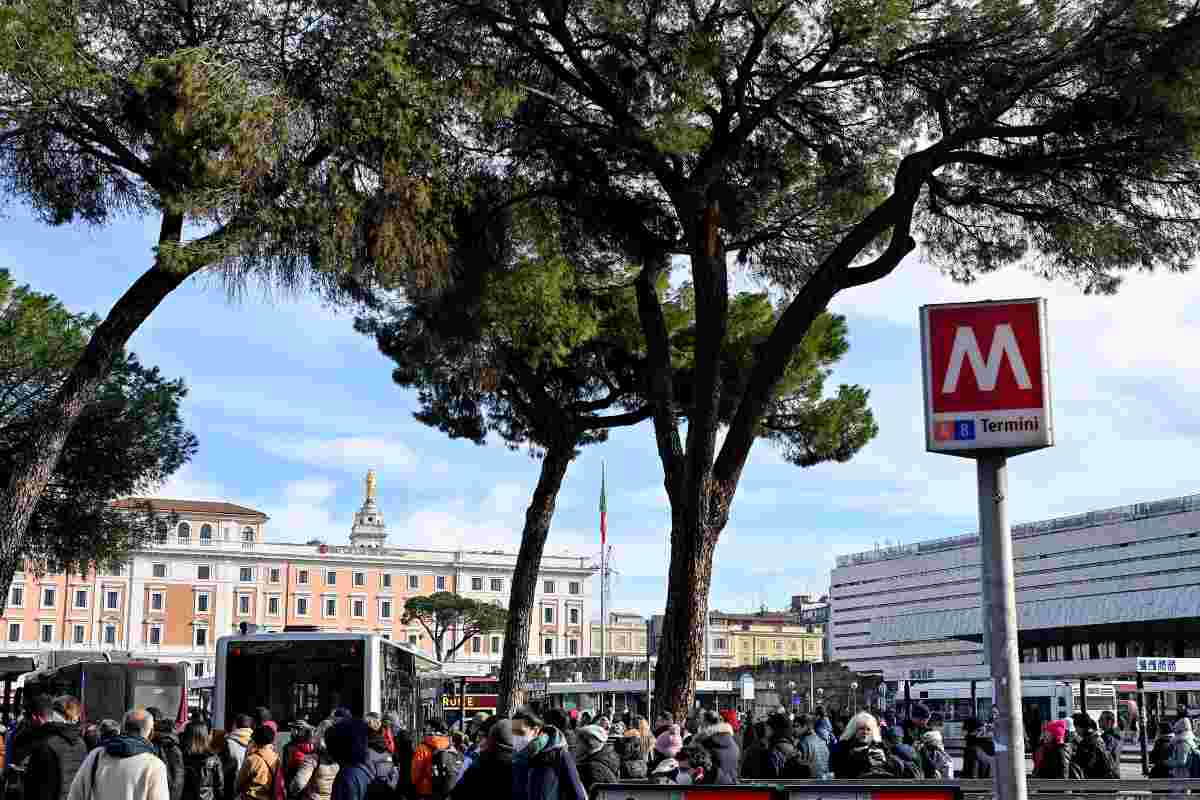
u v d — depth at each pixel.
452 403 25.77
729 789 8.94
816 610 163.75
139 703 28.17
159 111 15.48
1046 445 5.74
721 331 17.98
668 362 19.16
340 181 15.85
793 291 21.92
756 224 20.86
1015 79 16.66
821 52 17.27
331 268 15.93
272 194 15.93
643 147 17.45
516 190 19.39
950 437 5.84
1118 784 9.12
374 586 122.38
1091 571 95.06
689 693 16.72
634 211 19.67
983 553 5.82
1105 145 16.66
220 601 116.56
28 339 25.08
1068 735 16.72
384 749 12.51
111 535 27.08
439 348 21.23
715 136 18.02
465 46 16.97
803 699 60.03
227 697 20.44
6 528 16.19
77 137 16.62
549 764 9.12
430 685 31.95
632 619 134.75
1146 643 84.56
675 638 16.92
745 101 18.36
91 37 16.16
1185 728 18.84
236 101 15.13
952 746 40.34
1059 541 98.38
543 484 23.47
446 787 15.43
